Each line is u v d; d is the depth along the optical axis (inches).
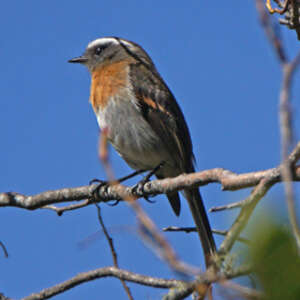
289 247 164.4
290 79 188.7
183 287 314.8
